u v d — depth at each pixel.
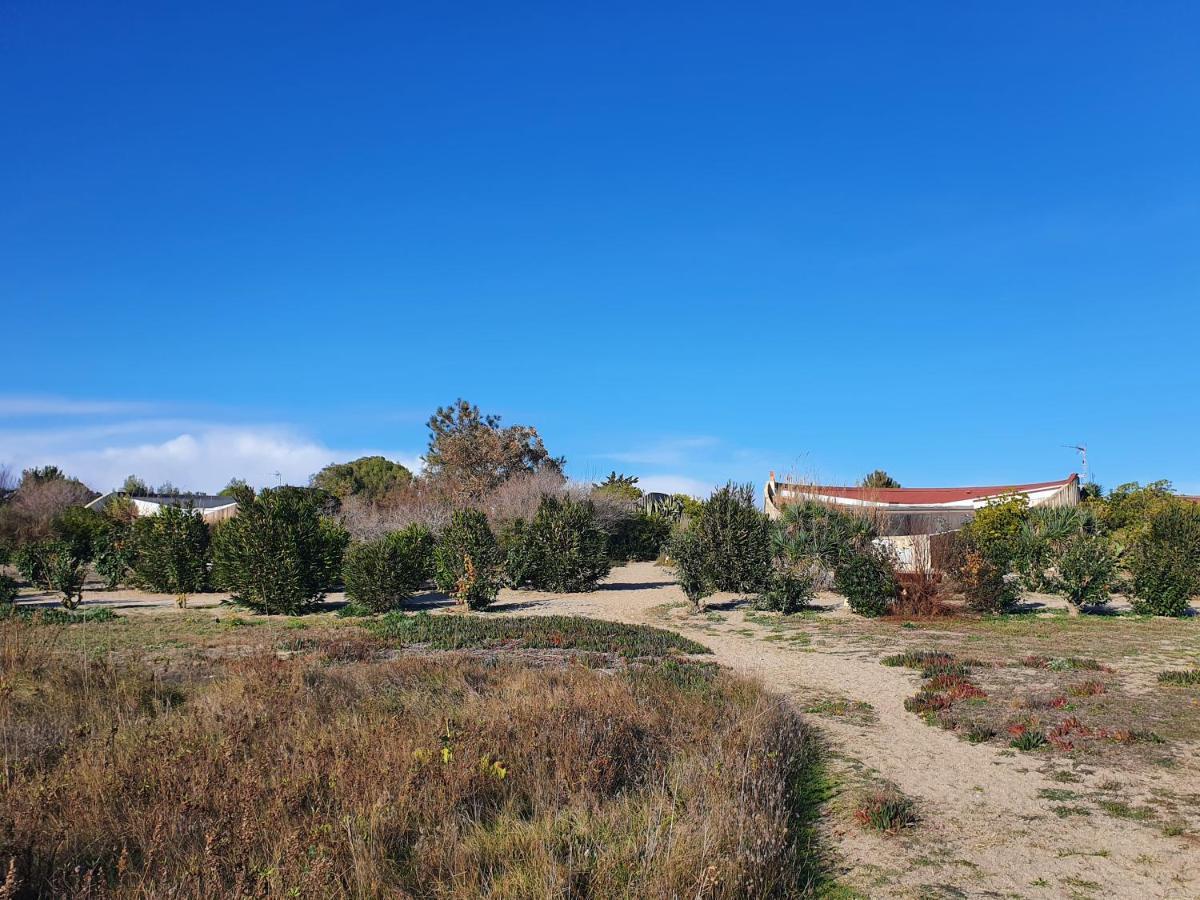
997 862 6.77
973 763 9.42
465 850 6.20
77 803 6.68
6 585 25.06
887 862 6.80
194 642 17.17
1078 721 10.74
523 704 10.09
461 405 62.06
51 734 9.20
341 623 21.06
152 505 51.25
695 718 10.21
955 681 13.40
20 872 5.65
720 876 5.68
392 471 71.94
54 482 51.78
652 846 5.98
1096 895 6.15
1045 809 7.91
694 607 23.95
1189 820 7.52
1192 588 22.25
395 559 23.94
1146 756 9.34
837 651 17.25
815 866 6.75
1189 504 30.50
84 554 30.97
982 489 41.97
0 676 11.05
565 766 8.05
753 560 24.31
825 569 25.27
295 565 23.12
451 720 9.63
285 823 6.46
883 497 40.78
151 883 5.43
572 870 5.85
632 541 44.22
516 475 54.28
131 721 9.86
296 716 9.78
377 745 8.38
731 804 6.92
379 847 6.13
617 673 13.10
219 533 24.84
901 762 9.51
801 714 11.80
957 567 23.73
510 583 29.19
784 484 32.16
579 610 24.53
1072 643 17.53
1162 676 13.23
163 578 27.50
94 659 12.90
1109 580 22.86
